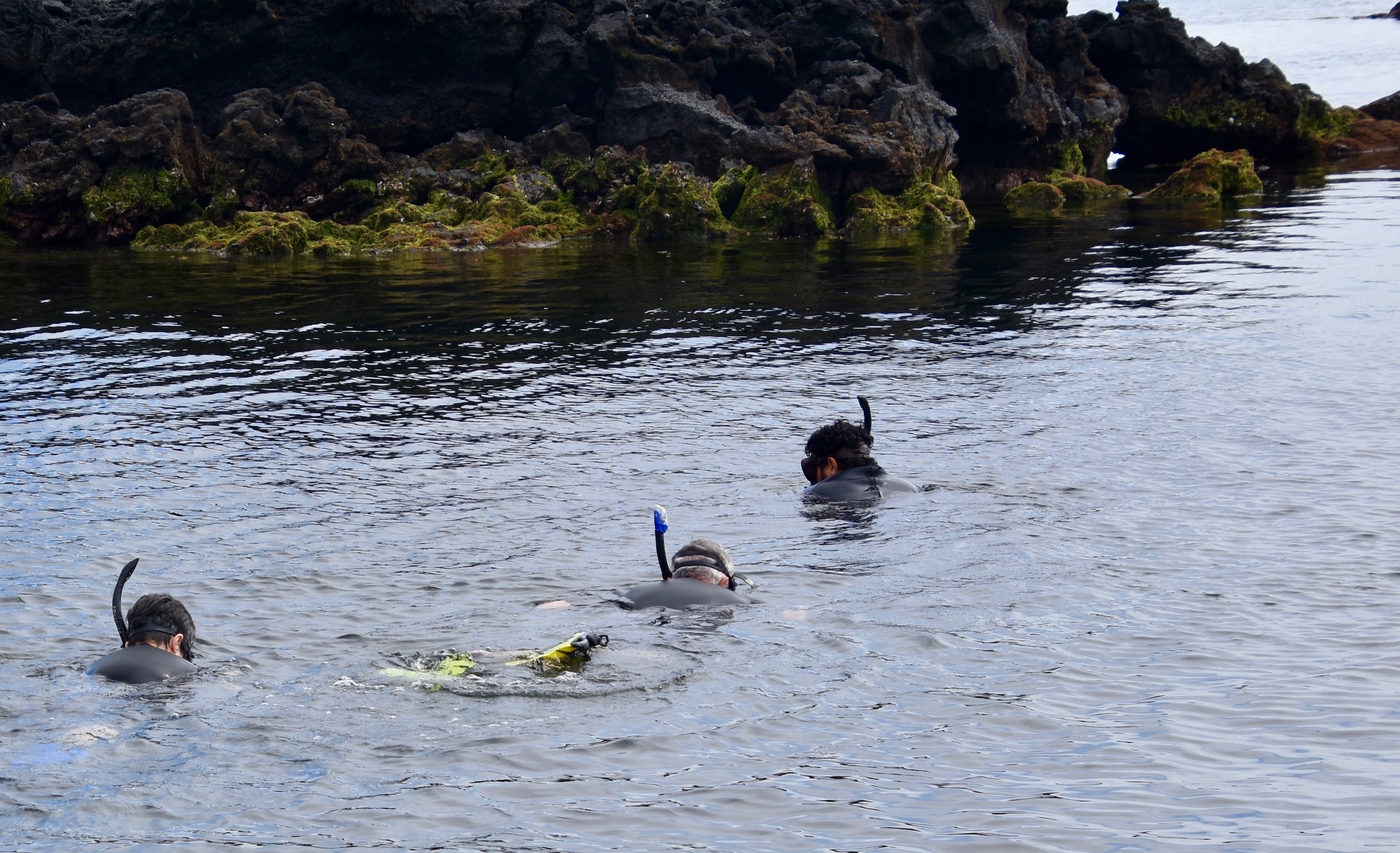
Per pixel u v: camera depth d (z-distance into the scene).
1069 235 23.70
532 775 4.48
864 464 8.73
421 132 27.73
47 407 11.50
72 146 25.08
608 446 9.98
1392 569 6.63
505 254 22.89
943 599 6.37
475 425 10.72
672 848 4.00
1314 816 4.14
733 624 6.02
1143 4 36.66
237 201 25.08
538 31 27.80
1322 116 37.56
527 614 6.30
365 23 26.78
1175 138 36.62
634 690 5.20
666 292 17.89
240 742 4.73
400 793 4.34
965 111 31.50
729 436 10.25
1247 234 22.61
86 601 6.60
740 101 28.52
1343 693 5.10
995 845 4.00
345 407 11.43
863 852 3.96
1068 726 4.86
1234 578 6.58
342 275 20.20
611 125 27.14
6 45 26.86
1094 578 6.66
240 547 7.55
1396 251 19.59
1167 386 11.47
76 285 19.33
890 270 19.78
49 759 4.57
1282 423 9.98
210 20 26.55
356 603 6.53
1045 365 12.58
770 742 4.75
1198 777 4.44
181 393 12.05
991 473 8.88
